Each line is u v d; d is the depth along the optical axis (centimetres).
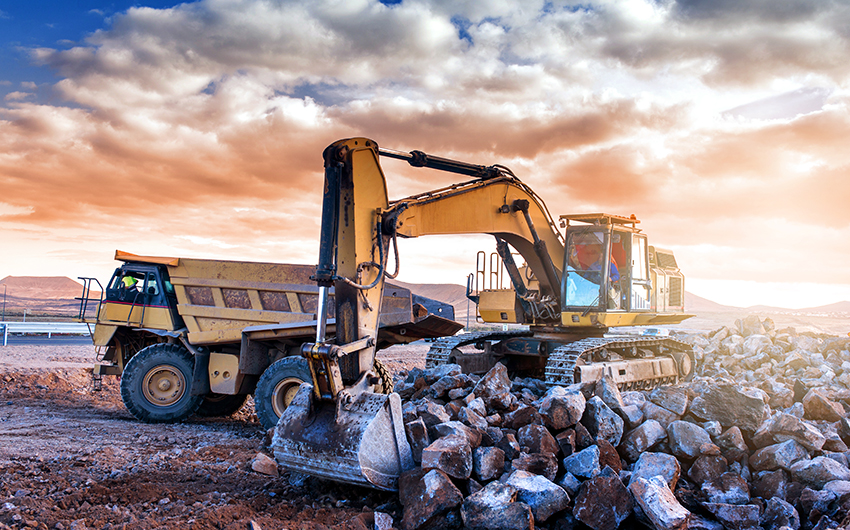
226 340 1009
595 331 1085
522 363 1194
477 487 558
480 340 1118
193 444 822
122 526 468
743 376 1297
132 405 1002
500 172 920
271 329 962
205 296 1035
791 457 630
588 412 654
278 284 993
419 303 970
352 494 593
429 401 744
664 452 669
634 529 548
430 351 1029
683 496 590
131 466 663
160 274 1060
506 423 670
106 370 1123
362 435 547
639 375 1108
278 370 886
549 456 593
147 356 1015
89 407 1134
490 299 1145
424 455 556
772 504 566
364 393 588
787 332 1520
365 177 639
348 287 616
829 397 898
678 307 1302
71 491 551
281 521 507
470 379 840
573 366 905
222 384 1012
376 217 648
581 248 1058
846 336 1502
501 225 923
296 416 591
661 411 701
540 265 1044
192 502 548
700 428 660
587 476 584
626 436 665
